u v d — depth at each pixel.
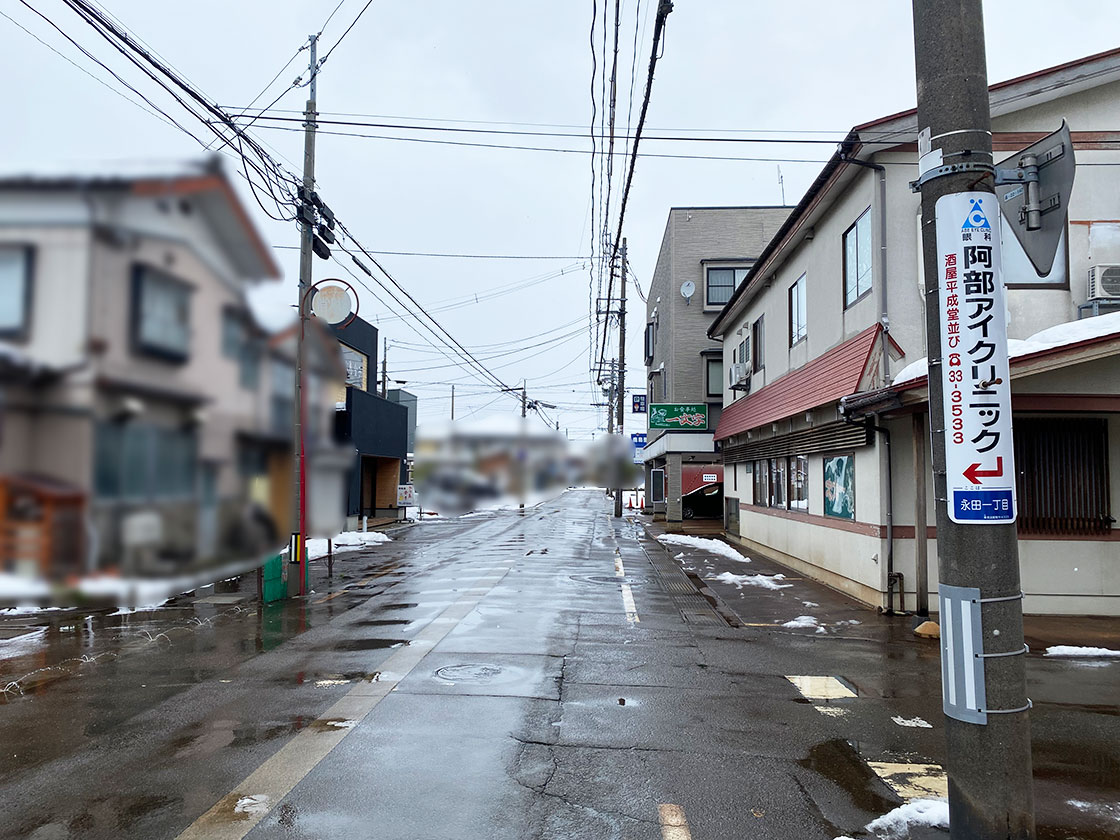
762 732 5.21
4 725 5.34
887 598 9.41
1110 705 5.82
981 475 3.35
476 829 3.78
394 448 29.31
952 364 3.45
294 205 10.92
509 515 37.03
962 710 3.33
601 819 3.90
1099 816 3.96
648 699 5.94
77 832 3.73
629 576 13.12
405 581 12.52
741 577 12.79
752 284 16.61
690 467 29.83
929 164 3.58
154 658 7.29
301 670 6.79
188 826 3.80
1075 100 10.12
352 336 25.77
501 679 6.47
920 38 3.66
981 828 3.25
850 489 10.83
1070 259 9.86
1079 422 9.23
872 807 4.06
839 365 10.80
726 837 3.73
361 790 4.22
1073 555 9.17
